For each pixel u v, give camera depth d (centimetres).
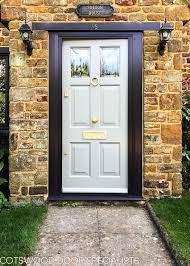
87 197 531
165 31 496
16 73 524
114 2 527
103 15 524
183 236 381
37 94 525
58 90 532
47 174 530
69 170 543
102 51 538
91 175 541
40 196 527
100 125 540
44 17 526
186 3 525
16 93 524
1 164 548
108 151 541
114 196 535
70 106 540
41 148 527
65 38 534
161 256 358
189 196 539
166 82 525
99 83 537
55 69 530
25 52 525
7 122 628
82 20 527
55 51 530
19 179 527
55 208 512
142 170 533
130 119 532
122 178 541
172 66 526
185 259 326
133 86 530
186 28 666
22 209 492
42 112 525
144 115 527
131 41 530
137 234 414
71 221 457
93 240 396
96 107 538
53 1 525
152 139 527
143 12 527
